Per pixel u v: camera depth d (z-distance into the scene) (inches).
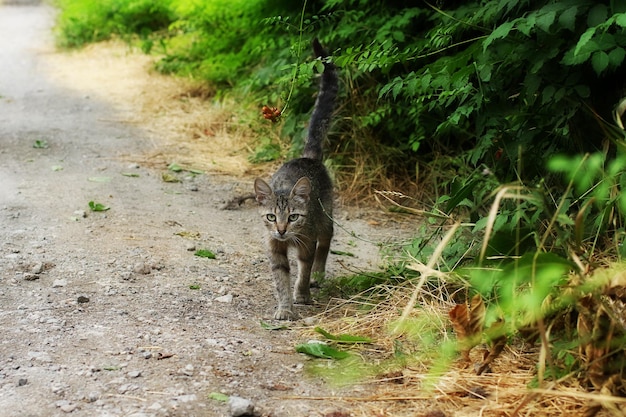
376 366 153.9
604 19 165.3
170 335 164.9
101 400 136.2
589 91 180.2
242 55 384.5
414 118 275.4
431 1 281.3
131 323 170.1
